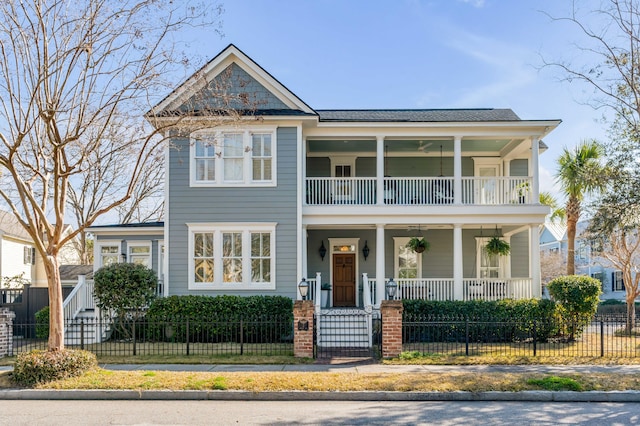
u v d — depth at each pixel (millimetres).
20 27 10305
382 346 12953
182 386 9391
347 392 9156
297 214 17359
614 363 12078
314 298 17812
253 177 17516
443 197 18547
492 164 21547
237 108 17453
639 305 31578
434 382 9656
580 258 37469
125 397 9203
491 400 9125
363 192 19844
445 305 16391
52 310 10594
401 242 21219
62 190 11055
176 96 14719
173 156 17500
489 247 19469
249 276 17250
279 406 8617
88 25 10945
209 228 17344
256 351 13844
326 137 18156
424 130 17922
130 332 16734
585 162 20312
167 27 11273
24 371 9820
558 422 7637
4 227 28281
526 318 15922
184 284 17234
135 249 20062
